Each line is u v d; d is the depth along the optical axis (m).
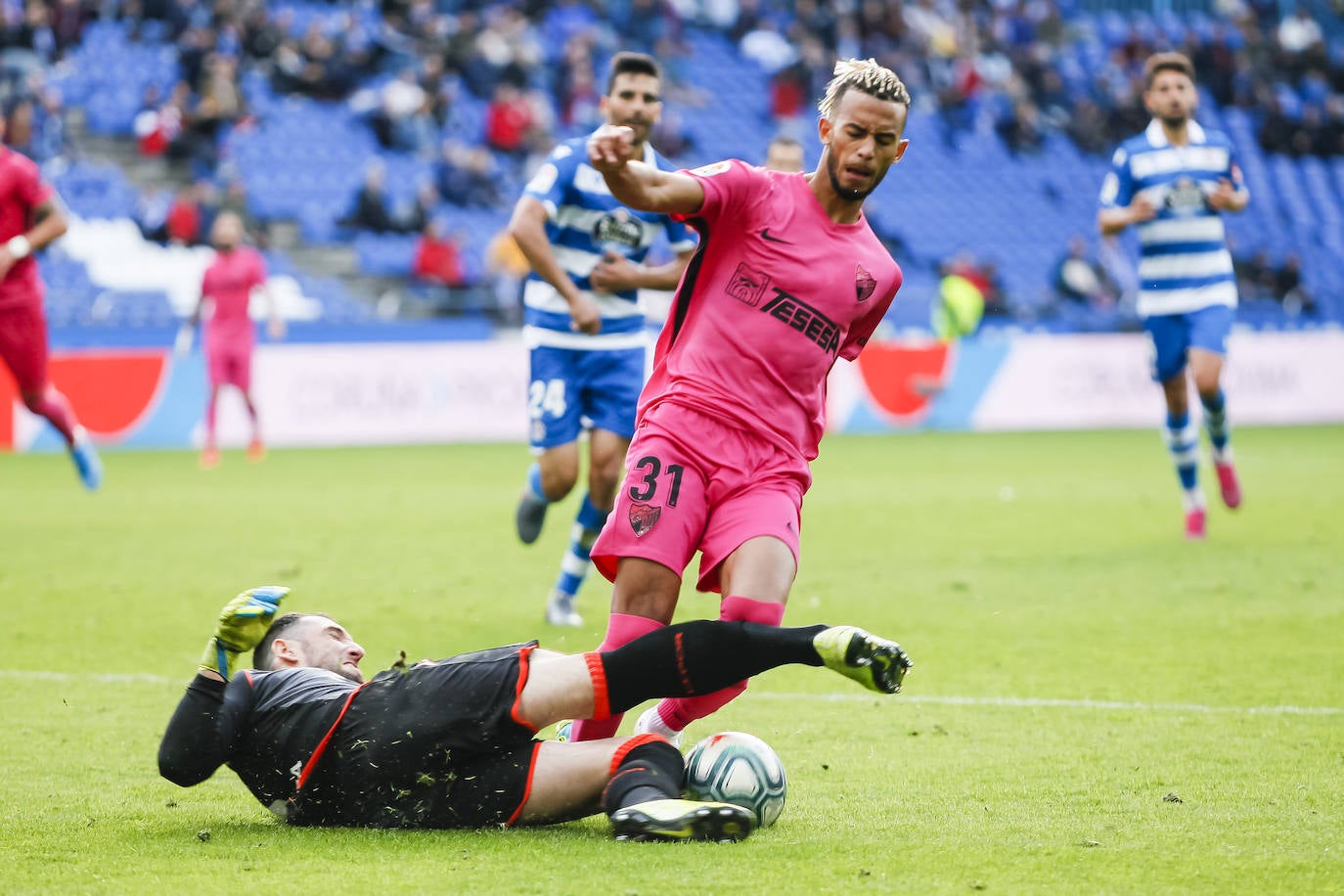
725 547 14.24
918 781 15.49
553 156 24.48
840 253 14.82
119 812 14.30
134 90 85.88
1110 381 85.12
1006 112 104.75
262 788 13.65
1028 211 102.25
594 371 25.83
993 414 82.69
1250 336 86.69
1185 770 15.88
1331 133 112.38
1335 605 27.36
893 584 30.58
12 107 79.81
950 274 88.88
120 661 22.72
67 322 75.38
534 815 13.28
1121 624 25.66
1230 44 115.75
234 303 60.38
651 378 15.33
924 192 100.81
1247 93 111.88
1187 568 32.22
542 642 24.34
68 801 14.75
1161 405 86.38
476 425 75.12
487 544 37.66
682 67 100.38
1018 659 22.75
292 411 72.12
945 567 32.97
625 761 13.15
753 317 14.66
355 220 82.50
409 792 13.24
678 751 13.48
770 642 12.79
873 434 78.31
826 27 101.06
